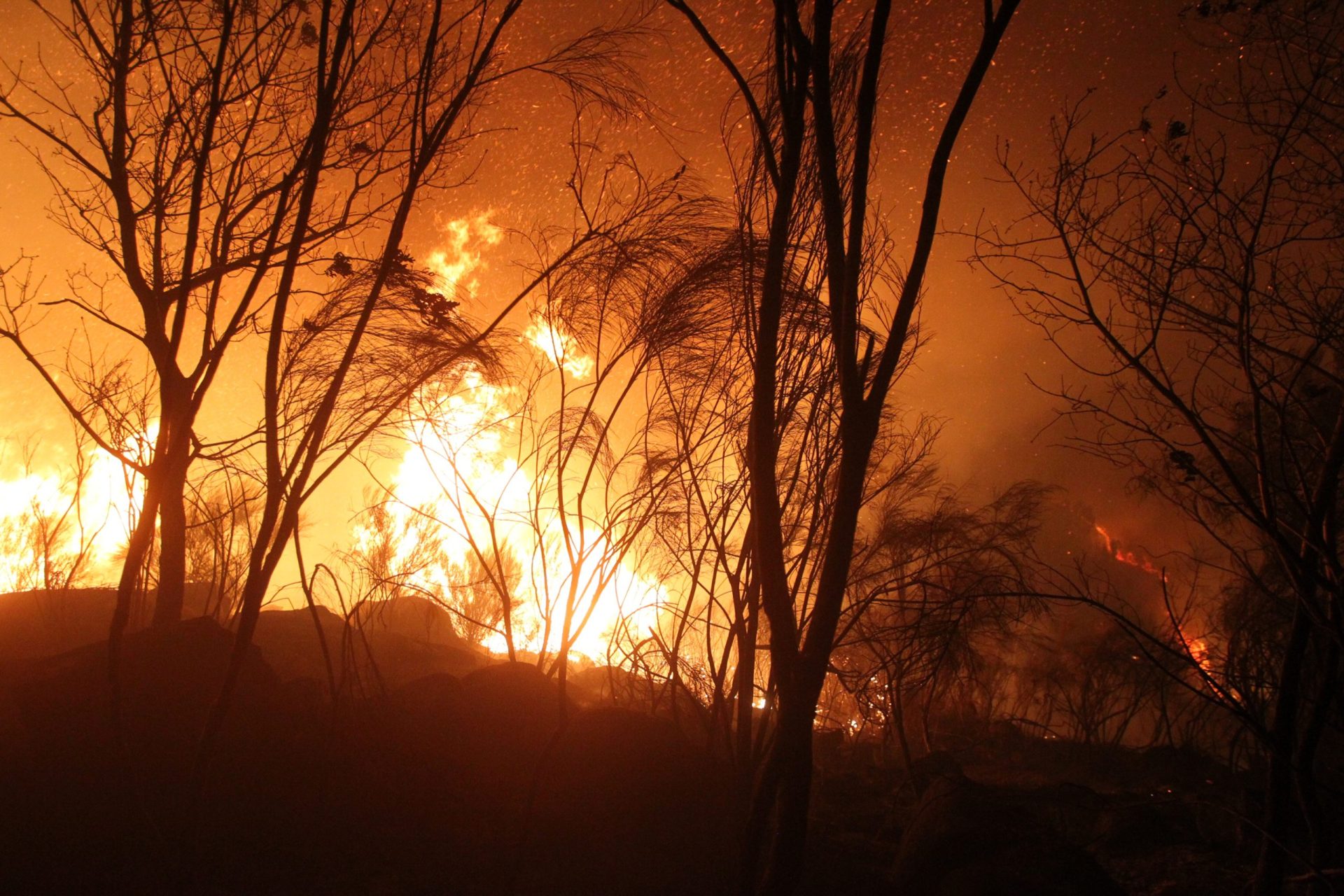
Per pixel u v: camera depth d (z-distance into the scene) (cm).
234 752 368
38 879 287
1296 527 358
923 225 271
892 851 415
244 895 293
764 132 290
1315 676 389
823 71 271
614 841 356
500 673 451
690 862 347
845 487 261
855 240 272
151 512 368
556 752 397
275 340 344
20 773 341
